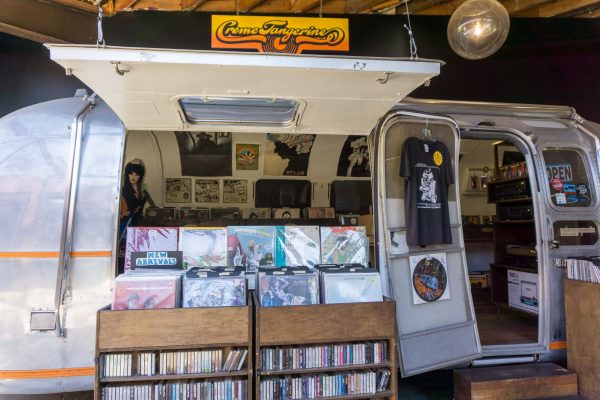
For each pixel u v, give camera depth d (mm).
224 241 3068
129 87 2322
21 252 2725
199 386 2398
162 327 2336
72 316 2752
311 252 3107
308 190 5188
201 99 2600
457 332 3244
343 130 3176
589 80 6203
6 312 2699
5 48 5570
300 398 2467
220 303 2463
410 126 3314
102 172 2898
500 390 2830
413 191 3127
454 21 3553
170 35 5359
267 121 3025
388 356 2586
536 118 3859
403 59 2131
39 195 2787
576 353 3088
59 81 5754
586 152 3697
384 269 3104
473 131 3549
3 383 2691
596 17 5578
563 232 3520
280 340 2414
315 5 5285
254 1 5160
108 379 2318
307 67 2078
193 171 4926
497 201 4965
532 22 5637
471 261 5996
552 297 3418
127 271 2670
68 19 5109
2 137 2922
